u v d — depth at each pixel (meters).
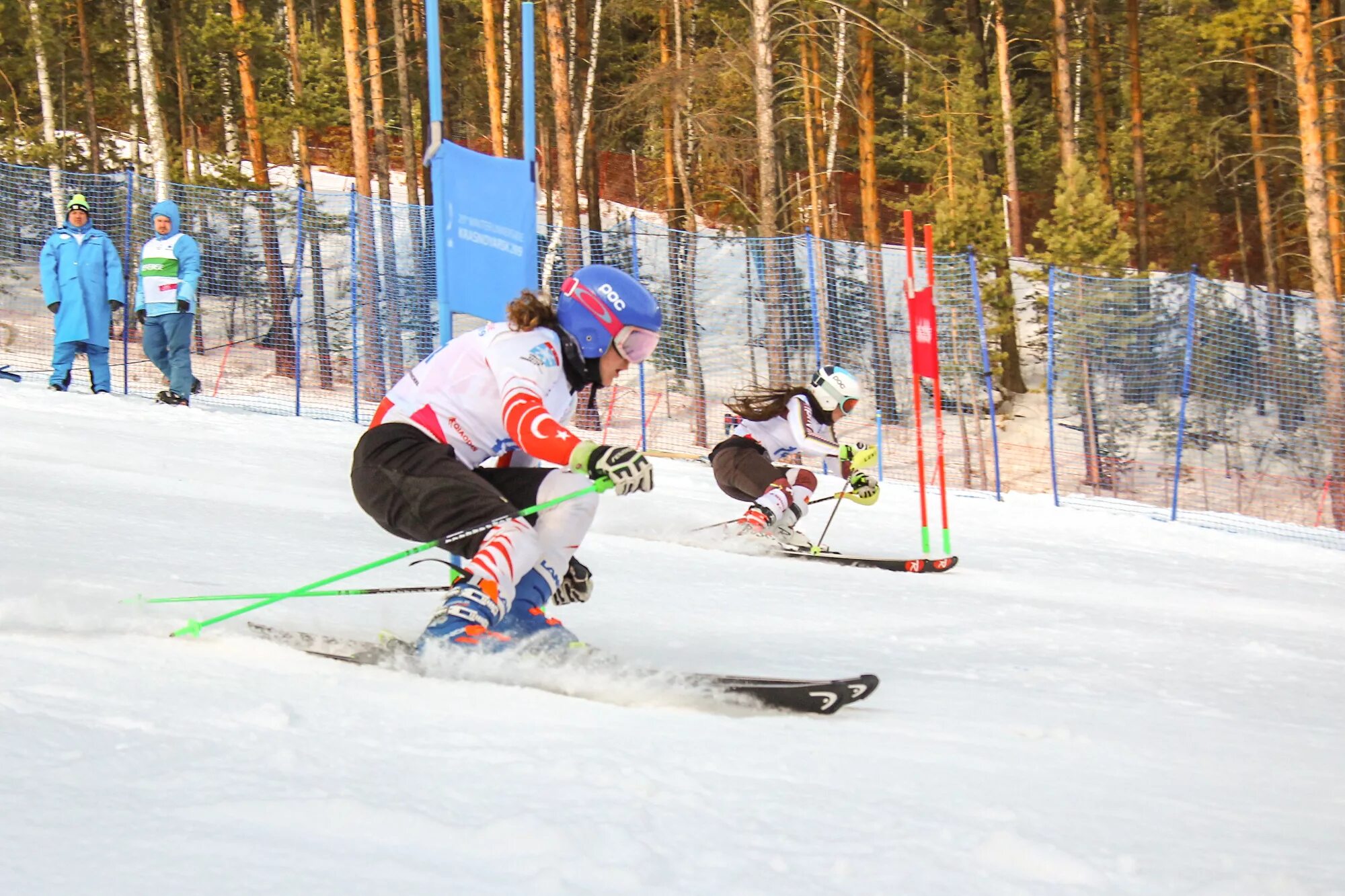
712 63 23.55
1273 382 20.28
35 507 5.96
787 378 19.59
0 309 20.22
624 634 4.38
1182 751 2.97
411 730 2.43
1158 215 36.84
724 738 2.65
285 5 37.94
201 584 4.30
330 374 18.59
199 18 30.47
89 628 3.36
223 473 8.92
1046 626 5.59
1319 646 5.73
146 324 13.45
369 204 17.69
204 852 1.58
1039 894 1.69
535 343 3.36
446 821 1.78
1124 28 36.03
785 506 8.16
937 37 32.69
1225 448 20.42
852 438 20.84
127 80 33.25
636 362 3.53
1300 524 17.98
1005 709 3.38
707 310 19.94
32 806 1.71
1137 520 13.02
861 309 20.58
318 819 1.74
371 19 26.41
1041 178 37.91
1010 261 26.39
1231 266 39.59
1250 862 1.95
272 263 20.06
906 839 1.92
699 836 1.83
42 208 20.59
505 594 3.26
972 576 7.76
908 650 4.52
